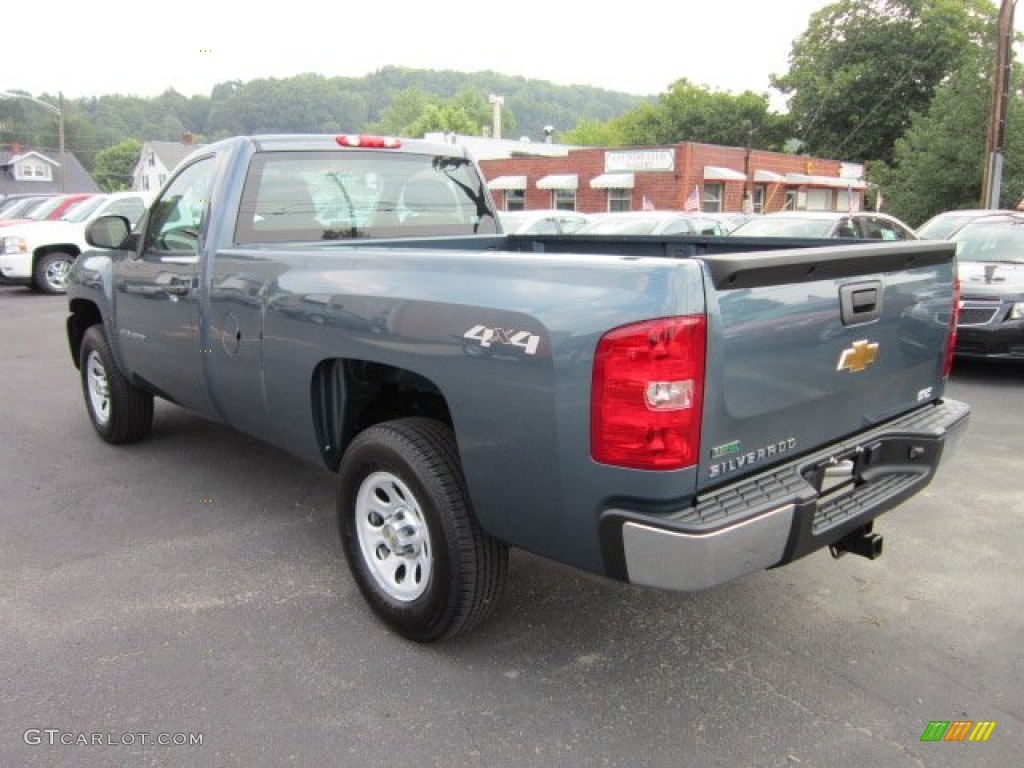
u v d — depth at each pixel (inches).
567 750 105.3
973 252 364.5
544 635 132.3
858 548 125.5
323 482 201.6
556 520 104.4
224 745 105.6
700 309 93.7
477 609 121.0
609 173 1208.8
